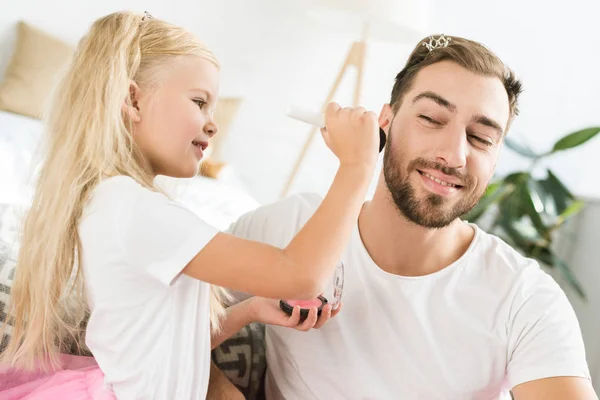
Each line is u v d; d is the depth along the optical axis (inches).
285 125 125.9
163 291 35.6
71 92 39.2
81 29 107.7
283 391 45.1
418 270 43.1
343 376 42.6
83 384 36.9
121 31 39.0
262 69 122.6
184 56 39.2
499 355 40.9
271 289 34.1
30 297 39.0
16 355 39.0
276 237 46.9
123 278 34.4
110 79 37.7
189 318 37.0
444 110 41.1
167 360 36.0
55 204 37.3
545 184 108.7
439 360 41.3
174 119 38.5
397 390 41.8
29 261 38.6
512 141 109.3
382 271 43.1
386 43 126.6
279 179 127.6
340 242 34.8
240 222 49.7
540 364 38.9
